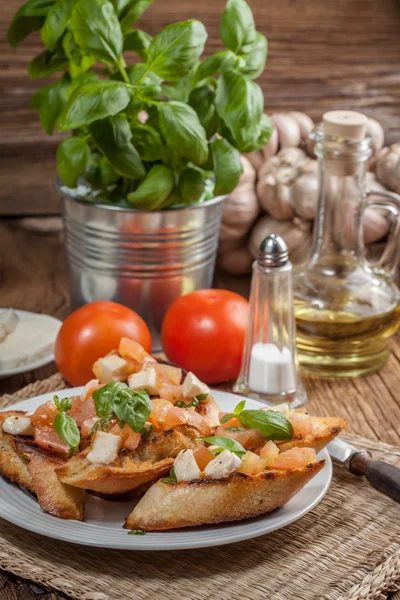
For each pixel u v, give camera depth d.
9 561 0.87
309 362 1.12
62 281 1.32
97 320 1.07
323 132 1.10
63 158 1.09
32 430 0.92
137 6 1.12
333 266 1.13
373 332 1.11
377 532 0.91
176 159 1.10
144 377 0.94
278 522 0.87
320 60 1.42
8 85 1.40
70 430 0.89
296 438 0.91
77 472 0.88
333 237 1.12
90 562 0.87
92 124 1.07
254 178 1.27
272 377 1.06
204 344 1.08
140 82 1.07
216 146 1.09
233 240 1.29
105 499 0.90
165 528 0.86
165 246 1.13
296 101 1.43
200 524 0.87
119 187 1.13
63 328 1.08
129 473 0.88
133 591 0.85
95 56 1.07
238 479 0.86
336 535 0.91
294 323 1.07
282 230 1.27
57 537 0.86
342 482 0.96
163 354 1.17
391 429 1.05
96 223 1.12
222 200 1.16
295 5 1.40
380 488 0.93
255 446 0.91
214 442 0.87
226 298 1.11
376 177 1.29
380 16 1.41
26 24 1.15
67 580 0.86
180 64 1.06
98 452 0.88
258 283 1.06
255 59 1.10
